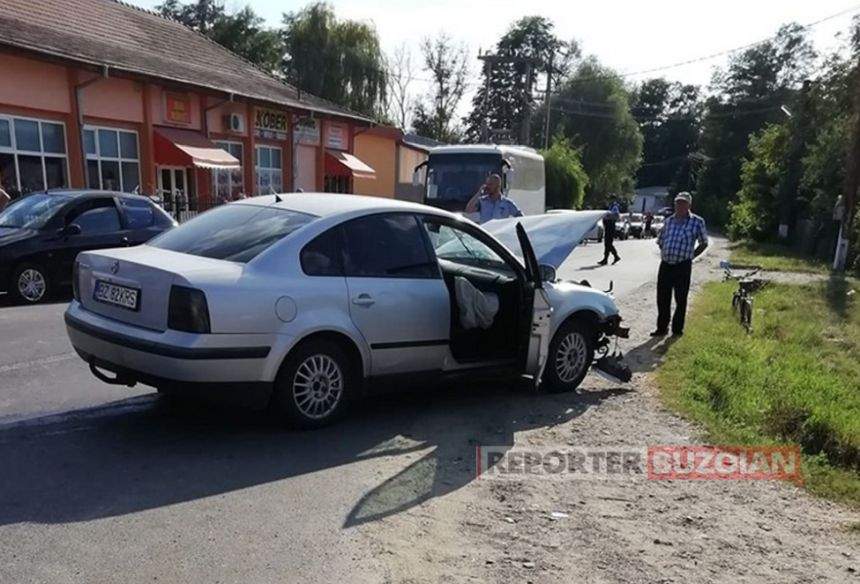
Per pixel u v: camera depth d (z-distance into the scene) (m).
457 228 5.62
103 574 2.96
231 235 4.94
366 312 4.92
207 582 2.95
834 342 10.12
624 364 7.37
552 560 3.30
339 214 5.02
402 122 59.31
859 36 21.89
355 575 3.07
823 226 26.62
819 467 4.76
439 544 3.40
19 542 3.18
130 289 4.54
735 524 3.81
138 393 5.57
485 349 5.71
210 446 4.51
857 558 3.46
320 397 4.86
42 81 15.78
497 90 69.62
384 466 4.36
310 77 40.25
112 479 3.93
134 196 11.26
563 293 6.23
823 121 26.00
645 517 3.84
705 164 73.12
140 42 20.94
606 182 62.31
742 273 19.73
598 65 62.78
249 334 4.39
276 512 3.63
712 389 6.59
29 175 15.88
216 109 21.25
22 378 5.86
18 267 9.63
